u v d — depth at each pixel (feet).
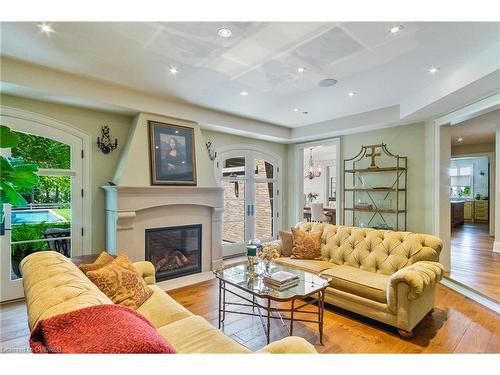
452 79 10.14
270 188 20.21
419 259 9.49
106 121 12.69
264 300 10.93
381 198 16.14
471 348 7.61
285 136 19.16
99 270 6.84
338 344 7.83
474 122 17.43
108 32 7.48
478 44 8.20
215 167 16.99
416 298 7.89
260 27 7.25
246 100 13.32
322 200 32.53
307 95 12.67
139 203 12.14
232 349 5.15
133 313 3.81
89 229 12.23
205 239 14.74
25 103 10.70
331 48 8.36
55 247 11.59
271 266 10.01
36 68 9.63
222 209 15.21
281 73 10.21
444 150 13.50
